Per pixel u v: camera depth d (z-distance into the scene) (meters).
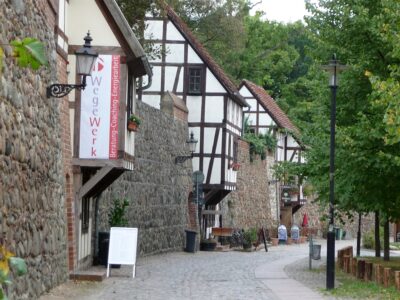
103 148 19.06
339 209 24.86
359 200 21.88
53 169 15.76
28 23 12.98
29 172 13.01
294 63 75.06
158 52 35.75
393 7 18.14
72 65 19.11
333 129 19.14
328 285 18.48
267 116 53.47
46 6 14.95
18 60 4.23
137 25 33.31
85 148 19.08
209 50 55.06
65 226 17.33
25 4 12.57
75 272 18.30
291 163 24.77
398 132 15.36
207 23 52.81
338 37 21.61
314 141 23.02
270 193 53.97
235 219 45.22
